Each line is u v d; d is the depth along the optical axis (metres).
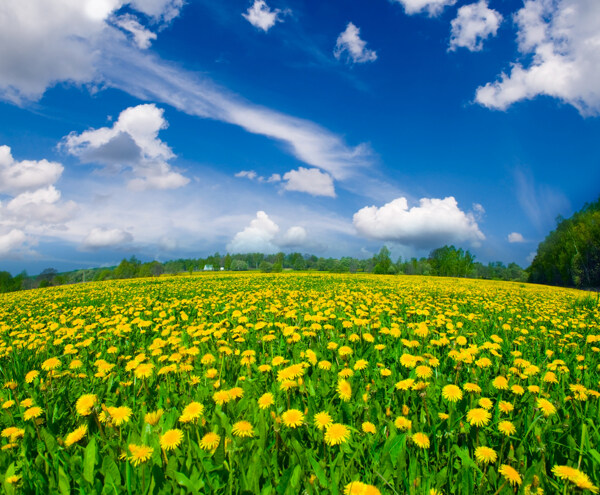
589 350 5.53
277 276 36.69
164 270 72.62
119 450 2.31
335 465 2.10
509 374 3.76
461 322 7.14
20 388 3.84
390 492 1.95
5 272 61.28
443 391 2.75
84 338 6.39
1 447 2.46
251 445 2.29
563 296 20.00
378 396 3.23
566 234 63.28
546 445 2.41
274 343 5.36
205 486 1.96
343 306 9.17
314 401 2.85
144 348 5.48
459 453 2.14
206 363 4.00
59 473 2.01
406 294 14.81
